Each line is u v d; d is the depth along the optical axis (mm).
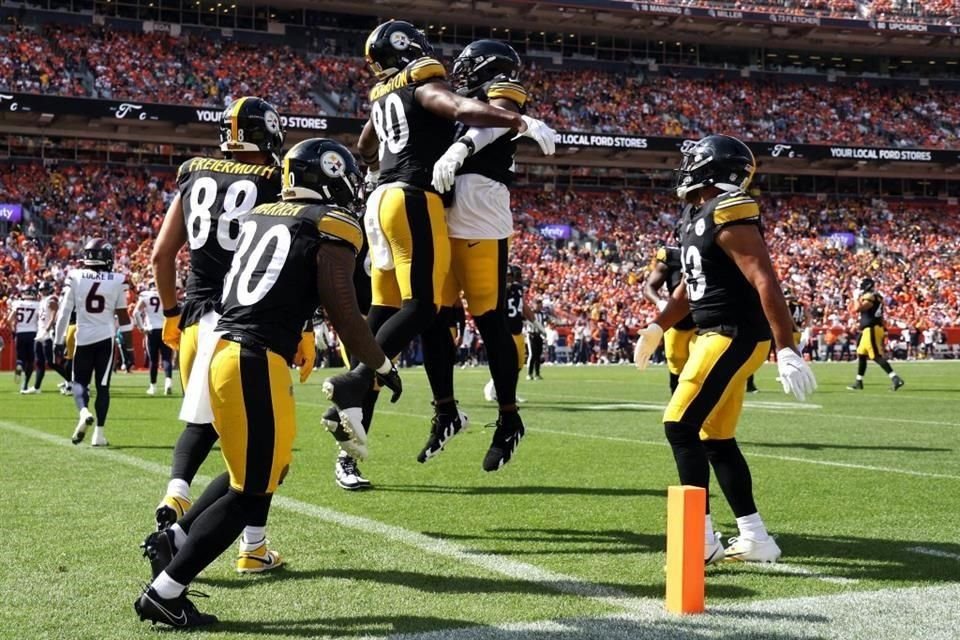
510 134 6684
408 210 6422
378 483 8383
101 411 10953
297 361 6824
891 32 53031
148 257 39625
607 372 31750
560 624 4336
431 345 7203
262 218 4660
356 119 44156
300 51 48094
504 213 6805
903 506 7297
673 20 51219
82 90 42156
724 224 5406
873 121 54406
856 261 50000
